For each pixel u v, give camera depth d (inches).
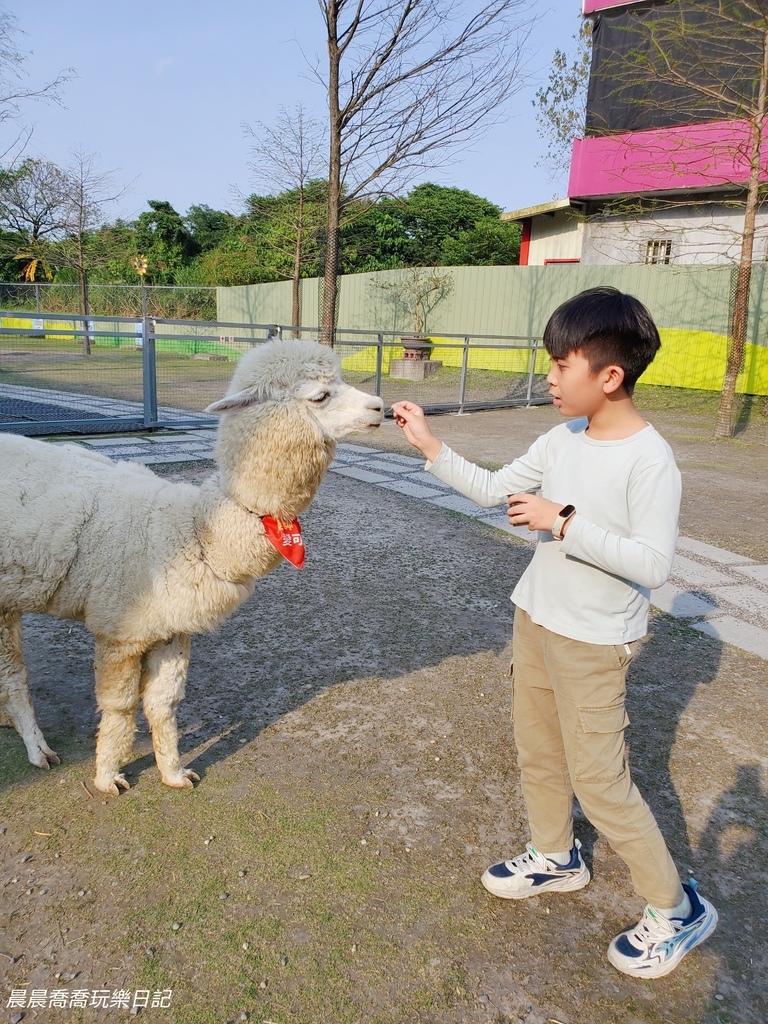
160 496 96.3
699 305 578.6
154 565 90.2
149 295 995.9
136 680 96.1
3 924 78.0
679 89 573.3
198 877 85.7
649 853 72.4
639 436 69.6
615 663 71.5
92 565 91.3
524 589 80.4
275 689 130.6
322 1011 69.9
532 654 79.7
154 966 73.7
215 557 91.0
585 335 66.2
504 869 85.7
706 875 90.6
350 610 167.3
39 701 122.7
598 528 66.7
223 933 78.1
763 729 125.4
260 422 86.3
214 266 1182.3
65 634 149.5
